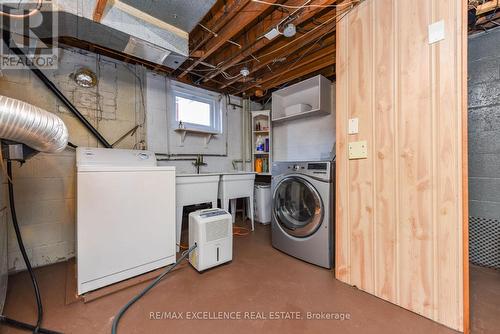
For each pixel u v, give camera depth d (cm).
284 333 117
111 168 158
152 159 214
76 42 209
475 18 166
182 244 241
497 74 187
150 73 267
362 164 154
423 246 127
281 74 274
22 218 186
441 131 121
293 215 224
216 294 152
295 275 178
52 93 201
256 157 375
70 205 209
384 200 143
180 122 286
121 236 162
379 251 146
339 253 169
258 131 364
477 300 141
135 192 169
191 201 237
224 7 170
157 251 181
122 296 148
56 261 202
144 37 162
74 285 159
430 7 123
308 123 331
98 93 228
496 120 188
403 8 133
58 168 203
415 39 129
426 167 126
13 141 117
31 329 119
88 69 221
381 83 143
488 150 192
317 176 192
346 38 162
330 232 187
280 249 226
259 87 324
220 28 194
